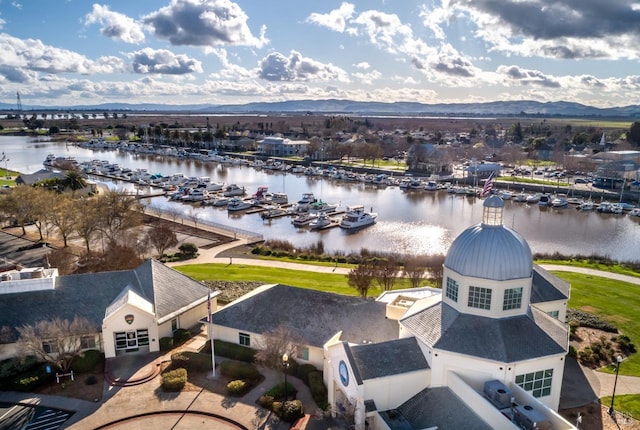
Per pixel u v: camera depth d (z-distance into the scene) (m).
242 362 58.09
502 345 43.50
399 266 99.75
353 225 143.75
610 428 46.78
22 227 120.00
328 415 48.25
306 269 98.12
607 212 163.75
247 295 66.56
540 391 44.91
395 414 45.09
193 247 108.31
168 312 63.28
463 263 46.91
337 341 52.12
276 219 156.50
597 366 58.97
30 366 55.72
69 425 47.34
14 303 60.72
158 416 48.72
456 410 42.62
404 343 47.59
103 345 60.09
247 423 47.53
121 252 88.75
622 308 77.19
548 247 126.56
